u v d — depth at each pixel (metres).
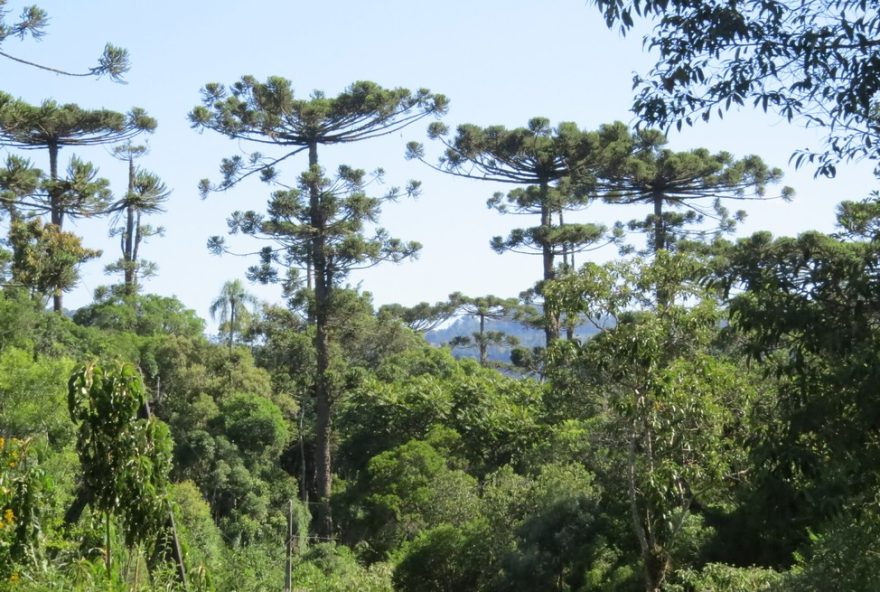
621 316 17.73
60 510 10.58
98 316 50.50
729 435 17.25
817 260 7.81
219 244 37.28
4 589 7.96
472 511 30.20
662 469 16.77
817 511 8.25
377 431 37.28
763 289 7.88
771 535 20.56
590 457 25.64
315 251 37.53
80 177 33.31
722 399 17.06
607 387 18.84
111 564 8.89
